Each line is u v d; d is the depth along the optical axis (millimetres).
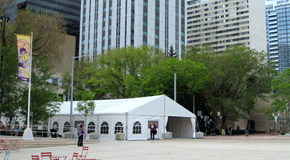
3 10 35312
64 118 37250
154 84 49344
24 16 37188
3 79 32438
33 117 32719
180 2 106000
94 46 102312
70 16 136750
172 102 35156
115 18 98000
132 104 34281
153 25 96125
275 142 29297
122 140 30531
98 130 32844
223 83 57312
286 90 51000
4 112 32781
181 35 104250
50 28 38688
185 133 38031
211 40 158750
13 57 32625
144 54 58031
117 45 95688
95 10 104688
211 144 25234
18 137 27312
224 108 54250
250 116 70625
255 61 58688
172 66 49938
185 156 14977
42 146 22766
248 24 147500
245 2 149750
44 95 33375
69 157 15148
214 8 159875
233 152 17219
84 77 66625
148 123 33594
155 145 23891
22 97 33031
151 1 96625
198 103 53188
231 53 59250
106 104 38781
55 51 40000
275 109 52594
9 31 35625
